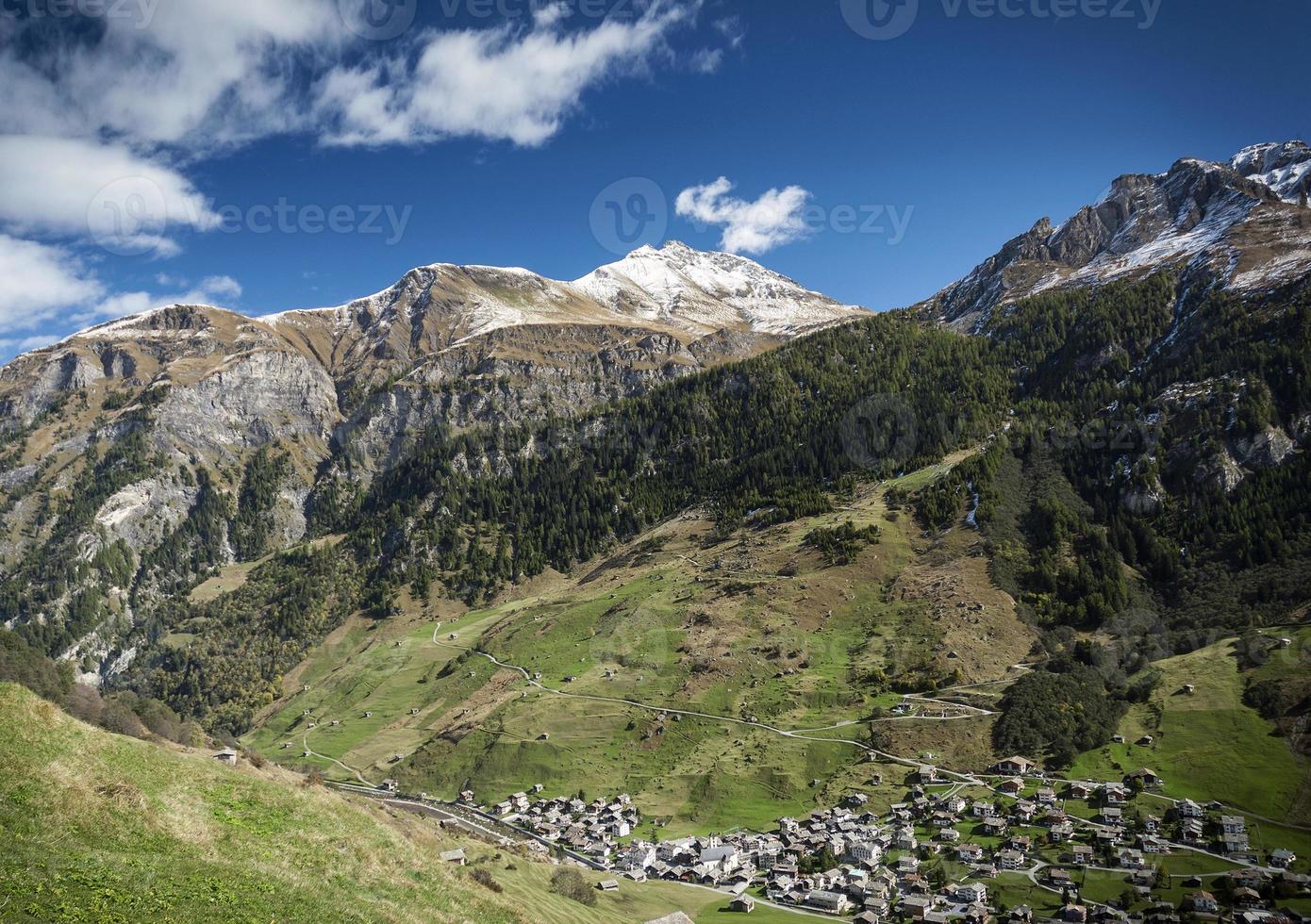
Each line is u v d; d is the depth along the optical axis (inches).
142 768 1988.2
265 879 1669.5
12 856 1365.7
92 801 1663.4
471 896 2203.5
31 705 1961.1
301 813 2193.7
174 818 1782.7
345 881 1881.2
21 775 1637.6
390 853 2226.9
